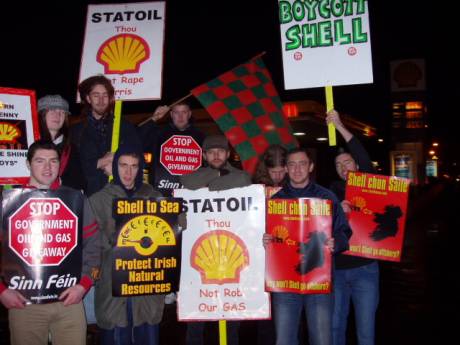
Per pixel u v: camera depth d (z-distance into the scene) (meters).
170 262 3.67
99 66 4.97
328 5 4.54
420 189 30.92
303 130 14.95
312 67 4.56
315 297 3.74
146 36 4.97
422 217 21.23
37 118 4.49
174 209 3.70
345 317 4.20
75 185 4.34
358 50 4.48
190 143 6.02
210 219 3.96
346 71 4.50
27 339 3.30
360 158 4.38
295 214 3.75
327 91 4.54
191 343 4.30
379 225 4.18
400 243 4.14
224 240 3.94
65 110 4.39
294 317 3.78
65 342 3.38
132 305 3.62
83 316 3.46
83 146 4.75
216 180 3.98
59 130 4.40
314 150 15.10
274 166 4.34
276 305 3.81
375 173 4.36
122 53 4.97
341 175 4.50
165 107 5.67
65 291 3.32
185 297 3.92
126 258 3.56
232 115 5.40
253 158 5.32
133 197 3.60
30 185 3.44
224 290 3.92
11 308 3.29
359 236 4.18
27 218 3.27
